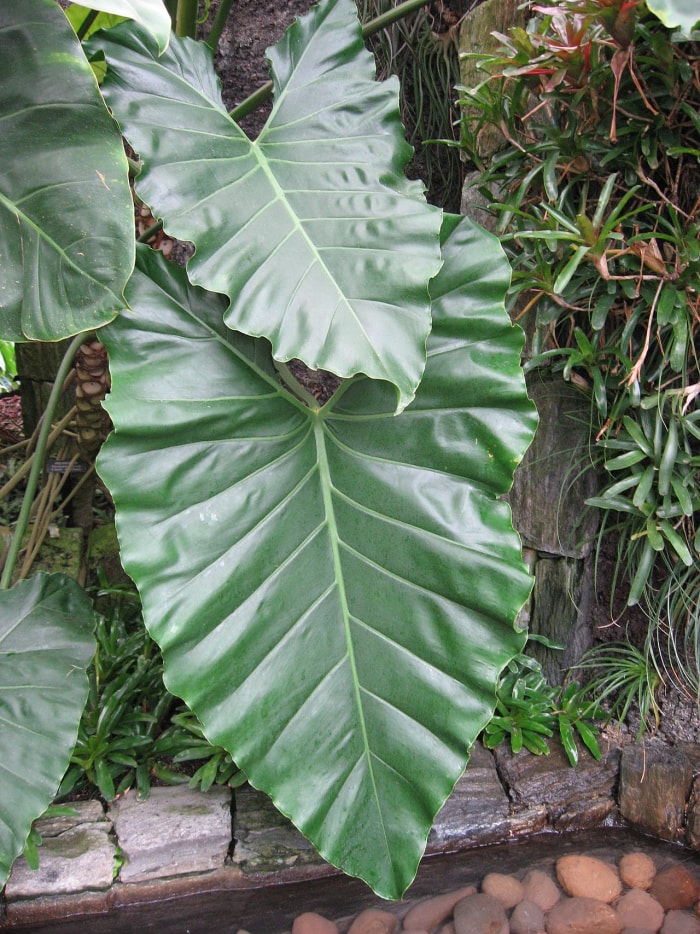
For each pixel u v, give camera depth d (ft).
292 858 5.51
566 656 6.69
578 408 6.15
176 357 4.19
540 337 5.83
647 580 6.09
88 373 6.33
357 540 4.47
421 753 4.25
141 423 4.00
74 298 3.68
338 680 4.36
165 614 4.02
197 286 3.95
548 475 6.34
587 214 5.73
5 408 10.95
